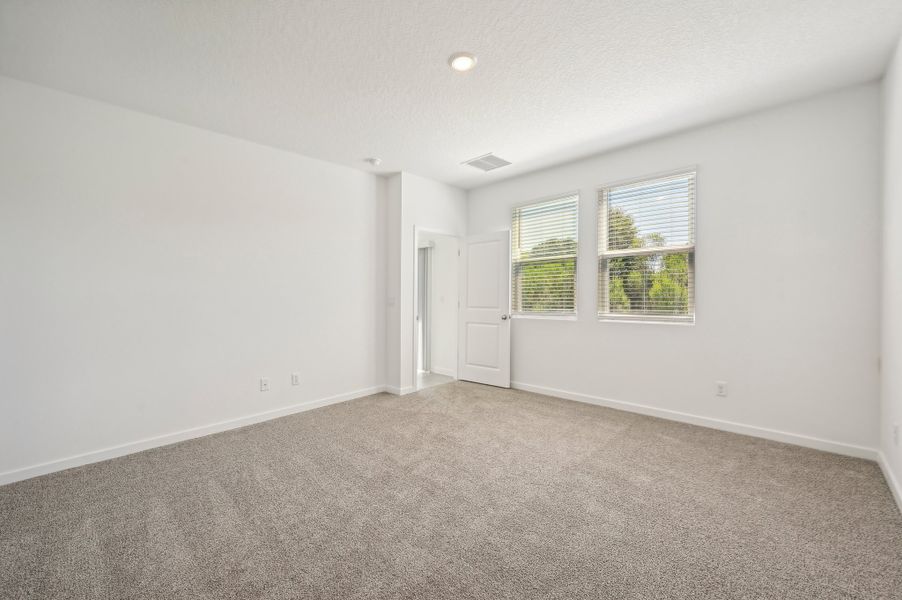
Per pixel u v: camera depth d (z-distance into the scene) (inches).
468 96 109.0
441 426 134.3
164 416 120.6
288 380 149.5
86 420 107.6
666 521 78.2
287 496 88.1
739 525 76.7
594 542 71.6
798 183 115.3
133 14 75.4
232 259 135.3
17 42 83.7
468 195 206.5
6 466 96.3
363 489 91.1
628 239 150.6
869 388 106.0
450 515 80.4
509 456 109.4
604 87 105.0
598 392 158.6
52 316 102.9
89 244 108.3
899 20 79.2
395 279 178.4
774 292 119.7
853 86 106.7
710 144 129.9
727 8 75.9
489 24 80.0
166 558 67.6
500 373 189.0
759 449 113.5
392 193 180.1
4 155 96.7
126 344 114.2
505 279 186.4
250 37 83.3
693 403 135.3
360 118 122.2
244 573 63.7
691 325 135.2
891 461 91.7
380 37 83.9
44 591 60.1
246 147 138.5
